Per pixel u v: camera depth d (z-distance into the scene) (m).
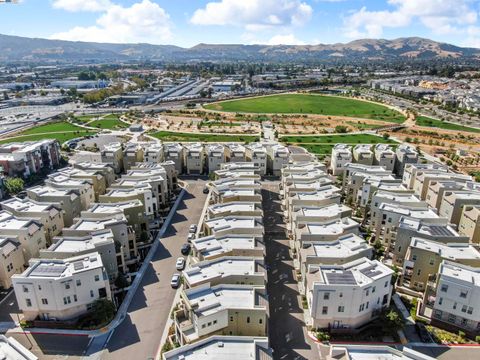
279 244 116.00
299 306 87.94
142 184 131.88
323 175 137.75
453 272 81.75
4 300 90.06
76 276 80.12
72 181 136.62
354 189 142.25
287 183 131.88
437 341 77.44
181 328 70.31
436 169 146.12
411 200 118.06
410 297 91.44
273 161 179.88
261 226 101.38
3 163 169.00
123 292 93.38
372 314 80.19
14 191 154.62
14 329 80.50
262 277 78.44
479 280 78.88
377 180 134.25
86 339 77.94
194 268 80.50
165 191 144.62
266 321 71.81
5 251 92.62
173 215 137.50
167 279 99.06
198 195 156.62
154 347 75.81
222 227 99.56
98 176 144.75
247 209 110.62
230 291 76.00
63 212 121.56
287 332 79.75
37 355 73.81
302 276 91.44
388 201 117.44
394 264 102.69
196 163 181.50
